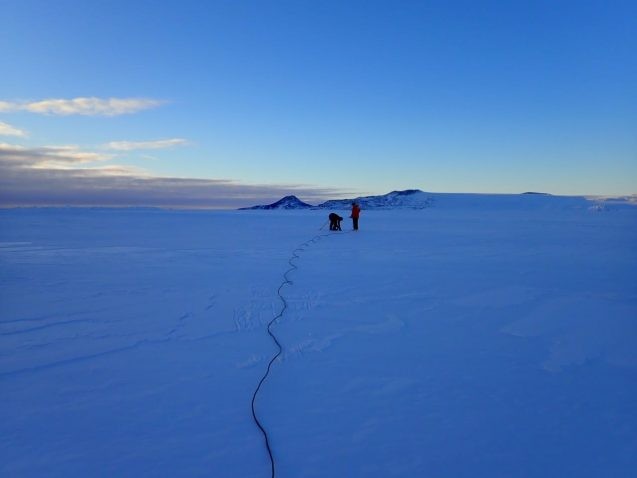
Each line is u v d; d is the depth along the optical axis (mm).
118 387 3807
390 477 2645
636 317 5852
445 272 9266
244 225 26891
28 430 3145
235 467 2742
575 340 4977
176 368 4203
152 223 29000
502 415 3334
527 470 2705
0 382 3902
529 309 6246
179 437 3061
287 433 3098
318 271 9375
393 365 4262
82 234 19797
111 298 6906
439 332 5238
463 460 2795
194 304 6535
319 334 5164
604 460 2797
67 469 2723
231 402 3543
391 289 7559
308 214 48906
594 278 8570
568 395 3654
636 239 17172
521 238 17719
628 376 4031
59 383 3885
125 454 2867
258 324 5547
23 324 5543
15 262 10688
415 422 3230
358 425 3193
